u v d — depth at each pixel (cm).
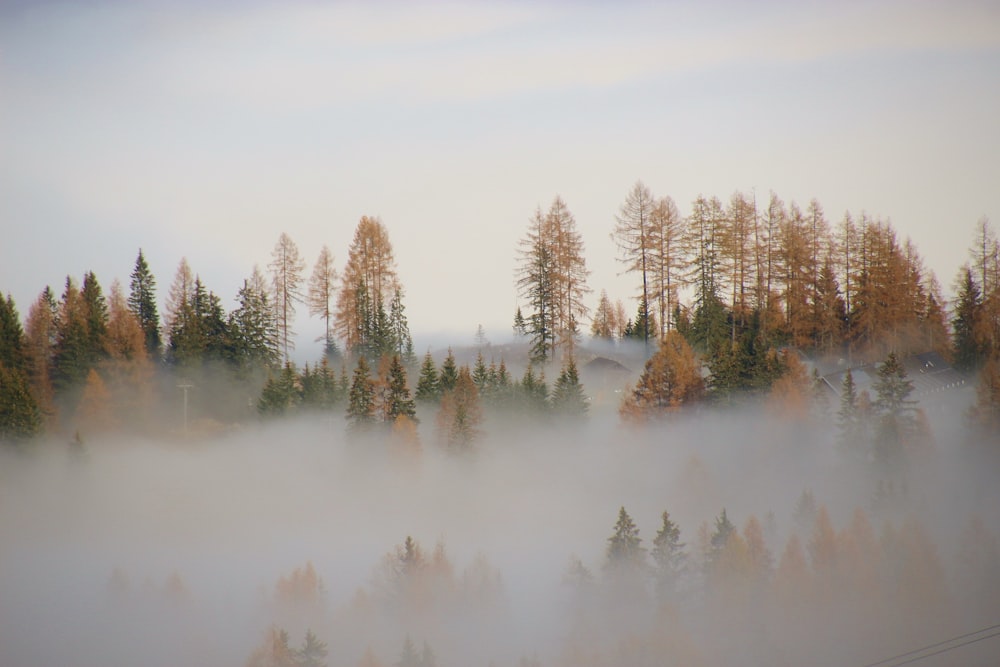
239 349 14225
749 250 14162
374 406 12538
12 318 13488
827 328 14050
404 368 13888
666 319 14025
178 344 14238
